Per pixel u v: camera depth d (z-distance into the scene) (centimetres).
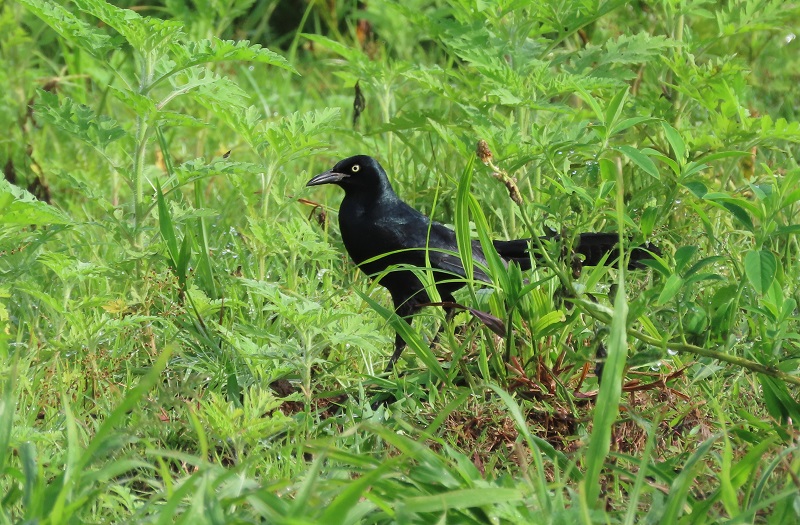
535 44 1151
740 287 800
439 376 832
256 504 545
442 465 593
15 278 949
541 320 820
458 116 1253
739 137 1059
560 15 1129
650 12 1346
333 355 941
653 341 771
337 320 839
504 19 1148
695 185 809
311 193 1361
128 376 850
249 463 626
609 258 1020
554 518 561
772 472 668
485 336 843
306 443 676
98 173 1368
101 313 948
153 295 980
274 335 848
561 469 711
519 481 654
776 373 745
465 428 775
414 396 842
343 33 2019
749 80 1445
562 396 804
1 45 1612
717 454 690
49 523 526
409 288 1090
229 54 977
